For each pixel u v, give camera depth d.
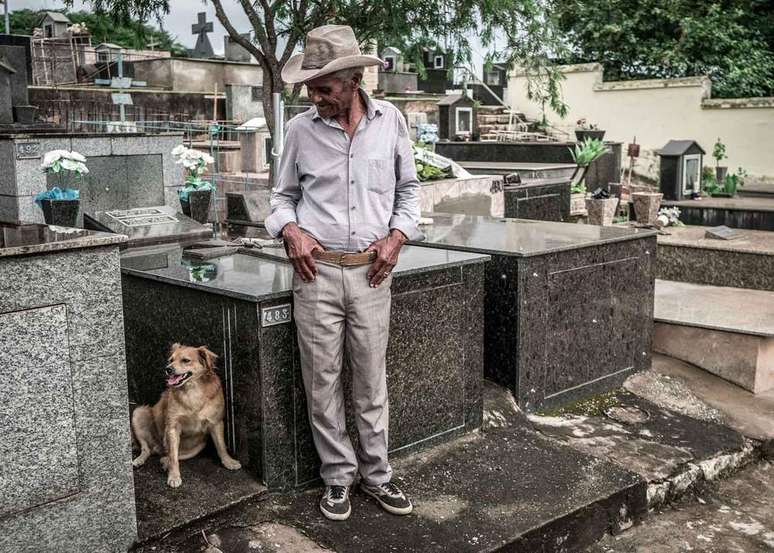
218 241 4.64
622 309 5.18
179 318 3.68
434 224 5.75
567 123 16.48
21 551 2.65
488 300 4.63
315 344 3.18
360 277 3.13
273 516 3.29
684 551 3.67
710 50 16.16
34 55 18.20
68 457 2.72
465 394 4.19
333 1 5.88
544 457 4.04
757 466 4.65
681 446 4.50
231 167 11.89
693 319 5.77
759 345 5.44
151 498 3.25
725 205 9.10
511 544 3.23
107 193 6.38
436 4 6.30
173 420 3.34
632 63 17.20
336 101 3.01
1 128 6.38
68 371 2.68
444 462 3.91
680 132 14.93
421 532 3.25
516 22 6.82
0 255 2.45
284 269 3.87
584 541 3.58
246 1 5.93
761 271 7.09
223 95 15.48
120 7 6.06
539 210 8.70
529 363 4.60
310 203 3.18
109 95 14.08
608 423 4.72
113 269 2.75
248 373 3.38
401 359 3.84
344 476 3.35
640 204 8.88
